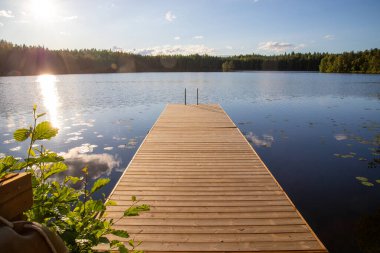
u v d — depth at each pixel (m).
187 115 10.27
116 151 8.07
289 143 8.70
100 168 6.67
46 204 1.21
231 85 33.00
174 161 5.02
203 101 19.39
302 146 8.36
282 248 2.54
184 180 4.13
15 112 15.19
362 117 13.02
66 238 1.11
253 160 5.07
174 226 2.90
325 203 4.94
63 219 1.25
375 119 12.48
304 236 2.72
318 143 8.64
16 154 7.74
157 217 3.07
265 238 2.70
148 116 13.93
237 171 4.51
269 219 3.04
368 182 5.74
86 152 7.96
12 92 26.58
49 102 19.34
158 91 26.92
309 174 6.25
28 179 0.85
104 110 15.86
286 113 14.38
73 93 25.55
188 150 5.74
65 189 1.29
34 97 22.45
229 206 3.33
